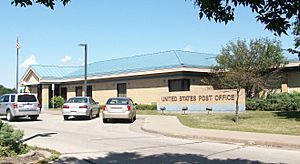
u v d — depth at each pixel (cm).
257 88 3086
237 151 1212
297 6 591
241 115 2456
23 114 2600
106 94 4103
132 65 3909
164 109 3095
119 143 1417
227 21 648
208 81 3338
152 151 1216
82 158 1086
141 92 3703
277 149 1258
